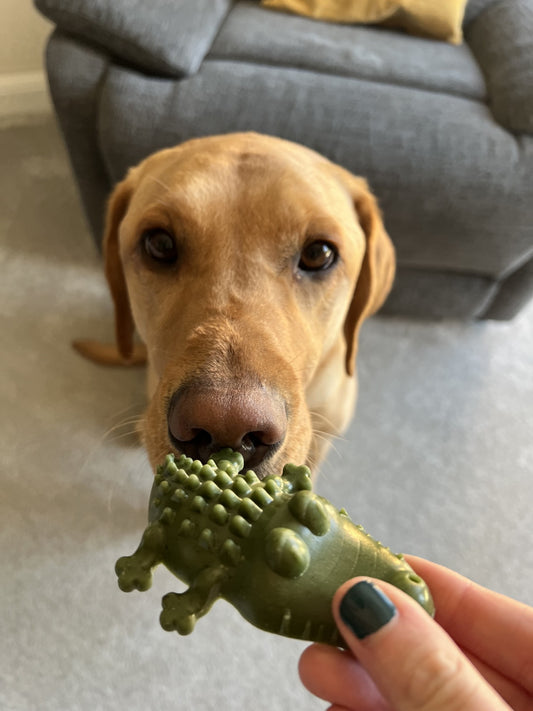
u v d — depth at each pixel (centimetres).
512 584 43
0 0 74
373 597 13
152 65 47
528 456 51
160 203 28
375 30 62
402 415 53
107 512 44
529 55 51
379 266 39
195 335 24
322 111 46
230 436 20
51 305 58
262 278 27
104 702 36
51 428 49
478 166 45
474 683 13
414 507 46
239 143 31
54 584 40
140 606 39
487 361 59
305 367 29
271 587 13
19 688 36
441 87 51
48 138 80
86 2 46
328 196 30
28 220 67
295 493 14
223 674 37
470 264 53
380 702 17
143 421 26
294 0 63
